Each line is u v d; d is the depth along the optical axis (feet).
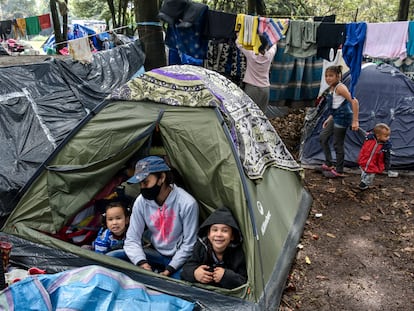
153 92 10.56
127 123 10.43
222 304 8.32
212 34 14.16
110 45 31.40
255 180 10.36
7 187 12.51
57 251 10.02
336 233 13.16
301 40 14.23
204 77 11.60
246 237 9.00
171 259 9.77
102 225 10.93
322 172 17.71
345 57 14.19
